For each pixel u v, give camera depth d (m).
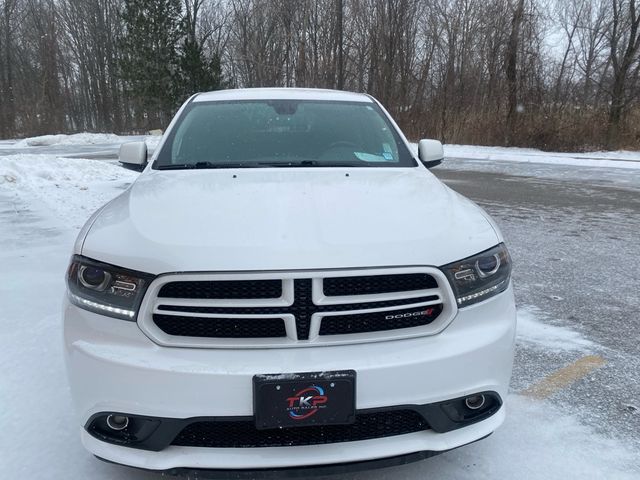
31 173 10.29
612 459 2.36
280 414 1.84
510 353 2.13
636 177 12.96
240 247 1.94
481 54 26.64
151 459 1.88
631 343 3.58
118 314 1.94
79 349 1.95
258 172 2.90
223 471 1.87
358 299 1.93
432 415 1.96
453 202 2.51
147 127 42.59
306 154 3.22
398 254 1.97
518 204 9.07
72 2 51.47
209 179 2.76
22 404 2.73
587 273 5.11
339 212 2.23
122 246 2.03
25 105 43.91
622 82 21.03
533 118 22.30
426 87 29.09
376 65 30.03
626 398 2.88
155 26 35.97
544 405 2.81
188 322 1.93
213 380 1.83
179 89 36.03
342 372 1.85
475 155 19.23
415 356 1.92
